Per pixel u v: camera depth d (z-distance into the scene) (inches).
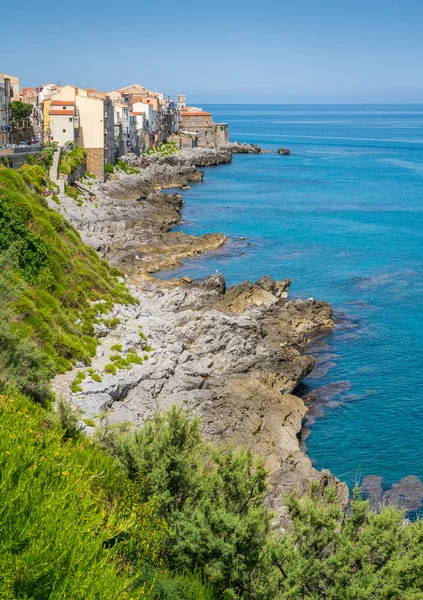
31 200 2480.3
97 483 792.3
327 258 3747.5
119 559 661.9
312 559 728.3
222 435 1610.5
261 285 2906.0
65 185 4165.8
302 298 2989.7
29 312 1702.8
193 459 893.2
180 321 2235.5
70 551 548.7
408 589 690.8
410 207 5467.5
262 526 749.3
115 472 847.7
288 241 4170.8
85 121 5462.6
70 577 526.9
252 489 816.9
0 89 4724.4
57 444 796.0
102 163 5482.3
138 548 693.9
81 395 1557.6
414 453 1708.9
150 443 874.8
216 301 2600.9
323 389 2055.9
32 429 824.9
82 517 626.2
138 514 751.7
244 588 722.2
